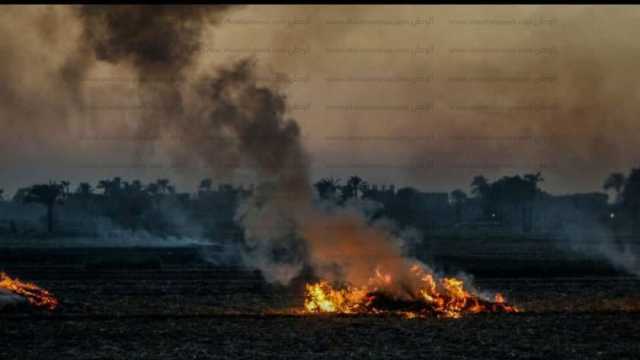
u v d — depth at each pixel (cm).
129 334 10788
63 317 12038
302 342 10312
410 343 10275
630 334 11031
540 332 11119
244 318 12175
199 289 15975
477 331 11150
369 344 10194
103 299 14562
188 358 9306
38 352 9638
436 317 12381
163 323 11662
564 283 17662
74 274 18975
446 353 9694
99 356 9394
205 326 11438
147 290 15825
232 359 9269
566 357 9575
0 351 9681
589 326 11619
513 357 9519
